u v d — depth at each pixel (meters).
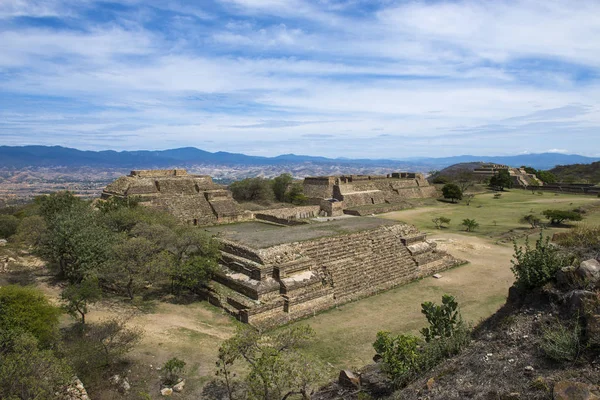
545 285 14.22
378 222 43.47
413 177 104.06
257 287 28.03
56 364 15.60
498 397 10.25
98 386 17.98
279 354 16.89
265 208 75.75
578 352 10.80
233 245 32.66
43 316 19.72
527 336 12.72
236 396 17.77
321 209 74.25
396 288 34.09
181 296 30.52
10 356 15.40
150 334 23.39
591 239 16.50
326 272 32.53
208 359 21.08
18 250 37.78
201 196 63.31
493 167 137.75
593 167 154.38
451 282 35.75
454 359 13.55
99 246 29.89
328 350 22.83
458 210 80.56
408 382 13.98
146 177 64.75
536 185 112.94
